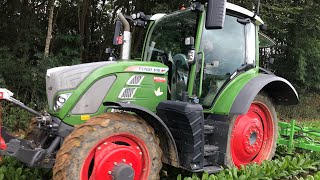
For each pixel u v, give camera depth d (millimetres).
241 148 4824
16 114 7320
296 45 13180
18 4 9680
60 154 3395
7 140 3873
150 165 3777
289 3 12102
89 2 11172
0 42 9305
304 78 14375
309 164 5441
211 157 4438
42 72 8422
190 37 4316
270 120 5242
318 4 12383
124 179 3492
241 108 4426
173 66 4625
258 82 4730
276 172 4918
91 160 3520
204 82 4605
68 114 3861
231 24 4906
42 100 8445
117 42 4914
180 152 4074
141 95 4223
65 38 9805
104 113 3732
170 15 4926
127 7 11367
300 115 14195
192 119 3920
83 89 3910
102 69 4031
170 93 4598
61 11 10859
